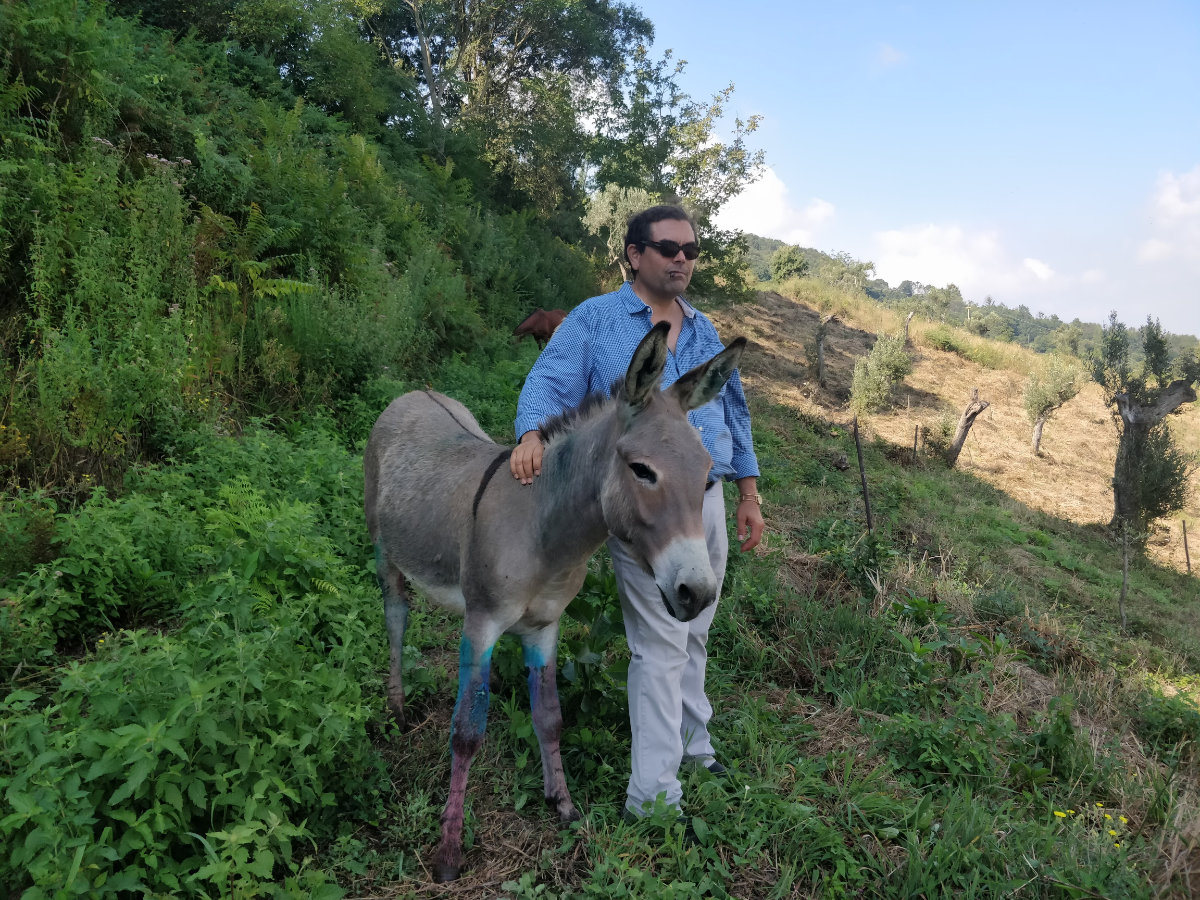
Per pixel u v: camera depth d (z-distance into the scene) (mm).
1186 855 2555
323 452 5074
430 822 2500
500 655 3217
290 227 7434
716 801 2619
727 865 2459
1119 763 3732
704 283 19328
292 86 13289
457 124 21422
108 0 11539
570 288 17812
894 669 4156
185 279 5828
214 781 2115
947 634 4871
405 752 2914
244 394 6023
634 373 1988
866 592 5535
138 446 4820
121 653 2586
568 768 2887
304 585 3395
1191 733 4438
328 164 10664
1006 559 9070
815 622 4645
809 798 2857
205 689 2062
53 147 5688
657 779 2521
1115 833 2990
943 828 2750
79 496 4227
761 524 2922
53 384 4441
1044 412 16984
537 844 2486
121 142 6516
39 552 3439
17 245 5199
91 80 6406
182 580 3551
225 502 4102
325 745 2344
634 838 2396
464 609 2695
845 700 3854
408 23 24172
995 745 3619
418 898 2234
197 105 8578
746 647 4191
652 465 1958
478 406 7484
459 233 13297
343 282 7898
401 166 14820
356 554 4219
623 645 3762
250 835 1904
